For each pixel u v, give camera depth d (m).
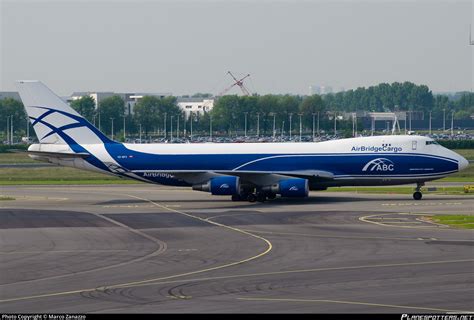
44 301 93.25
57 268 116.62
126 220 177.75
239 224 167.88
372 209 194.25
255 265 117.06
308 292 96.94
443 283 101.38
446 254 124.06
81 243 142.88
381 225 162.38
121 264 119.56
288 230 156.75
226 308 88.75
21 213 194.38
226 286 101.38
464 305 88.88
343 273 109.38
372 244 136.00
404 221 168.62
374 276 106.81
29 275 111.00
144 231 158.62
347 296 94.38
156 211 197.00
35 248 137.38
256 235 150.25
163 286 101.75
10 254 130.75
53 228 164.88
